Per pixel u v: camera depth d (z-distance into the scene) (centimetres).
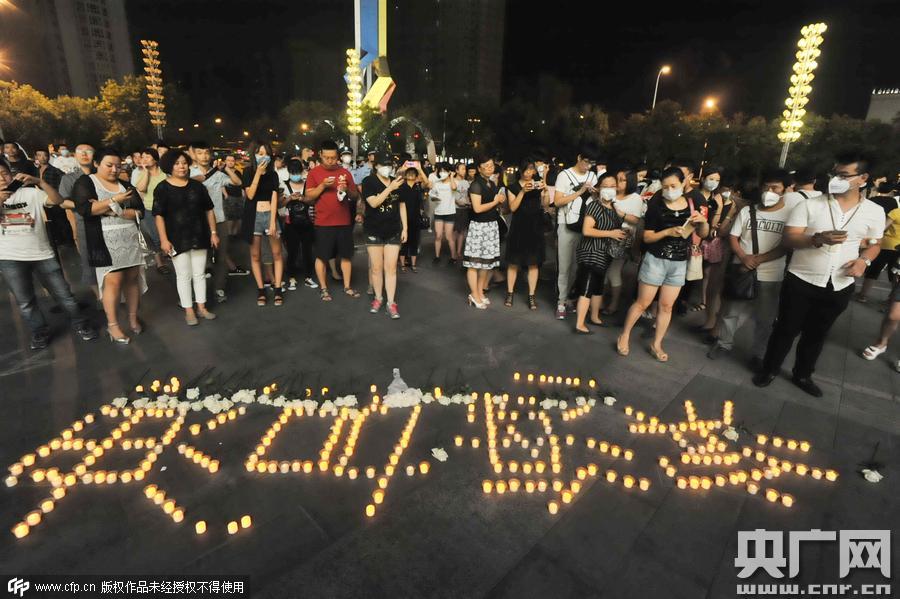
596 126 5053
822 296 380
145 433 337
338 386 405
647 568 238
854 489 302
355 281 712
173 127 6078
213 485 288
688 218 419
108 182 435
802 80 1335
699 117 5109
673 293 444
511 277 611
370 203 527
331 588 222
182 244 491
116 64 9100
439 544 249
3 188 404
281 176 750
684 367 458
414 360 458
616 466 319
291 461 312
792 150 4488
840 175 352
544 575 232
